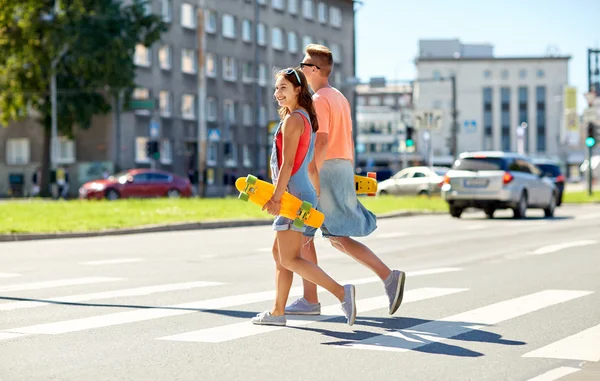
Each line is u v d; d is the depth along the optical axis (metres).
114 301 10.79
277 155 8.68
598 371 6.75
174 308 10.17
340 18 98.69
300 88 8.61
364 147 157.00
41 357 7.33
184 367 6.92
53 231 22.47
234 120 83.00
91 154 68.25
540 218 32.41
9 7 60.41
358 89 178.00
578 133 140.00
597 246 18.86
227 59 81.69
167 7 74.31
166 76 74.00
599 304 10.32
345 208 8.95
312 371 6.77
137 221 26.25
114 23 62.47
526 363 7.05
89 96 62.97
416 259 16.56
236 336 8.31
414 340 8.06
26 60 60.88
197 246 19.44
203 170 50.72
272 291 11.73
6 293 11.59
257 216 29.77
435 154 147.12
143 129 70.88
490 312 9.73
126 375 6.64
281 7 89.19
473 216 34.69
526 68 146.00
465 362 7.10
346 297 8.60
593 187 98.06
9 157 71.00
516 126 146.12
